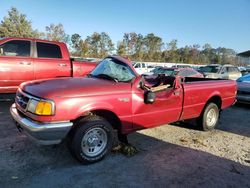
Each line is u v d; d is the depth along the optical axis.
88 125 3.88
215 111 6.36
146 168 4.04
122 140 4.82
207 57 82.56
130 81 4.46
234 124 7.14
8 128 5.53
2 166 3.81
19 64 7.21
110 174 3.78
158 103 4.88
